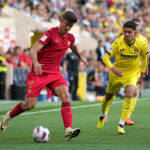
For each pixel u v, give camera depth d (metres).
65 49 16.98
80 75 46.50
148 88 66.62
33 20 49.31
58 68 17.06
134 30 19.00
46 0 58.28
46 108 32.72
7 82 41.84
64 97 16.55
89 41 58.59
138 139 17.19
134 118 26.20
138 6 83.25
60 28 16.58
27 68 43.50
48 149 13.77
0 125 17.78
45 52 16.64
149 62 61.62
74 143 15.65
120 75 19.33
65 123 16.27
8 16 48.56
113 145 14.93
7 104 35.75
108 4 72.94
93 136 18.11
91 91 49.25
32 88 16.55
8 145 14.77
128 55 19.78
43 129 15.88
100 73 48.34
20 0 54.66
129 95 19.19
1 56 41.59
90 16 63.69
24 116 26.67
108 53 19.91
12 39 47.09
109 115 28.00
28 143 15.62
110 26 67.94
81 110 31.73
